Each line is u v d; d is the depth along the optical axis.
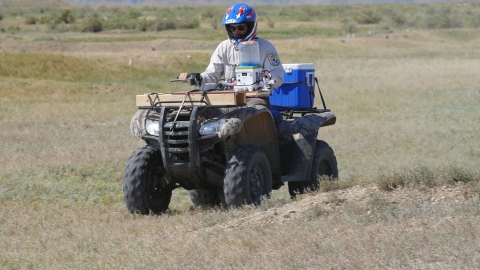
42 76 83.62
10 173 30.52
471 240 13.53
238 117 18.94
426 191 18.69
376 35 178.62
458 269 12.04
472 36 191.62
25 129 50.09
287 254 13.90
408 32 189.62
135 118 19.97
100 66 91.69
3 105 65.31
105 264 14.85
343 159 34.06
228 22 20.16
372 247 13.69
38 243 17.53
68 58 89.88
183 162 19.16
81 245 16.83
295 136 21.73
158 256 14.88
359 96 69.31
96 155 35.53
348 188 20.03
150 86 83.56
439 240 13.63
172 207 23.47
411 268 12.39
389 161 32.78
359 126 46.31
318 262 13.12
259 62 20.28
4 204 23.81
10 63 83.50
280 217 17.61
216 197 23.12
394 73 94.81
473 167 28.30
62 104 66.94
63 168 31.56
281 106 22.64
